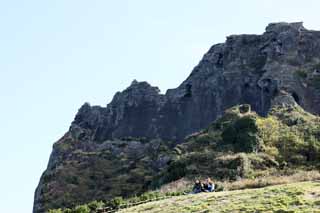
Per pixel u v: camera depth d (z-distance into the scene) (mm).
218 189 51219
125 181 120875
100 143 147125
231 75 137625
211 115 137875
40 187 128500
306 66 130250
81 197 118312
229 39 146125
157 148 135000
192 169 81938
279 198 33969
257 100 128375
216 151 90312
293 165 80438
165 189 72938
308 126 95438
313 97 121062
